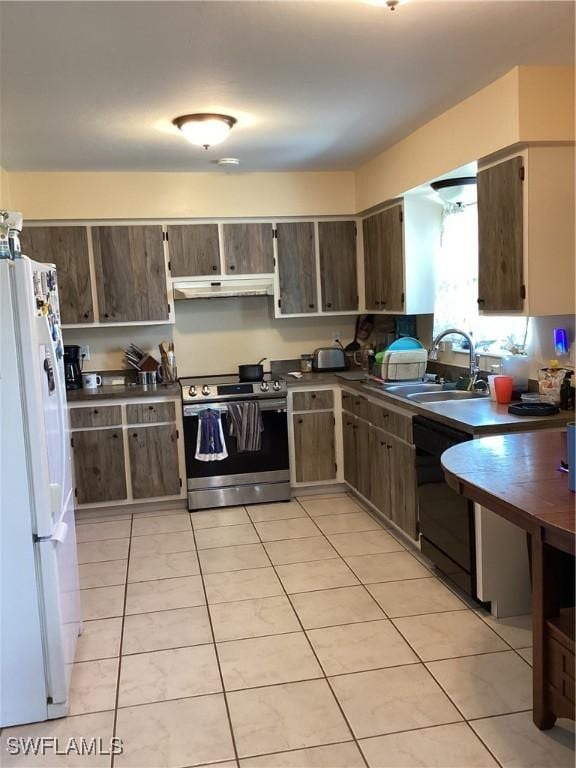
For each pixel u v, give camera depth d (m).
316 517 4.41
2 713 2.29
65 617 2.44
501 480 2.06
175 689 2.48
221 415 4.64
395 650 2.69
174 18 2.24
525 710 2.28
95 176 4.60
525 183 2.96
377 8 2.23
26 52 2.49
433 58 2.71
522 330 3.65
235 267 4.91
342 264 5.09
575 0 2.22
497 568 2.89
